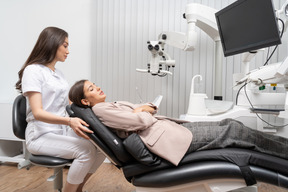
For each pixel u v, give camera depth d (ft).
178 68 7.55
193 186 3.37
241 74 5.47
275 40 3.83
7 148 8.23
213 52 7.34
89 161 4.10
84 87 4.04
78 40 8.34
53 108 4.65
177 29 7.48
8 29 8.46
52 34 4.54
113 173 6.98
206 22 5.78
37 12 8.61
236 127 3.52
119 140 3.52
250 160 3.15
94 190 5.83
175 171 3.25
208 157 3.28
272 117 6.00
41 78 4.34
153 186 3.30
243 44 4.64
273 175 3.04
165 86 7.67
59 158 4.09
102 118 3.64
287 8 4.39
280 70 3.41
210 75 7.38
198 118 4.87
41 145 4.15
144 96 7.82
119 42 7.91
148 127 3.60
